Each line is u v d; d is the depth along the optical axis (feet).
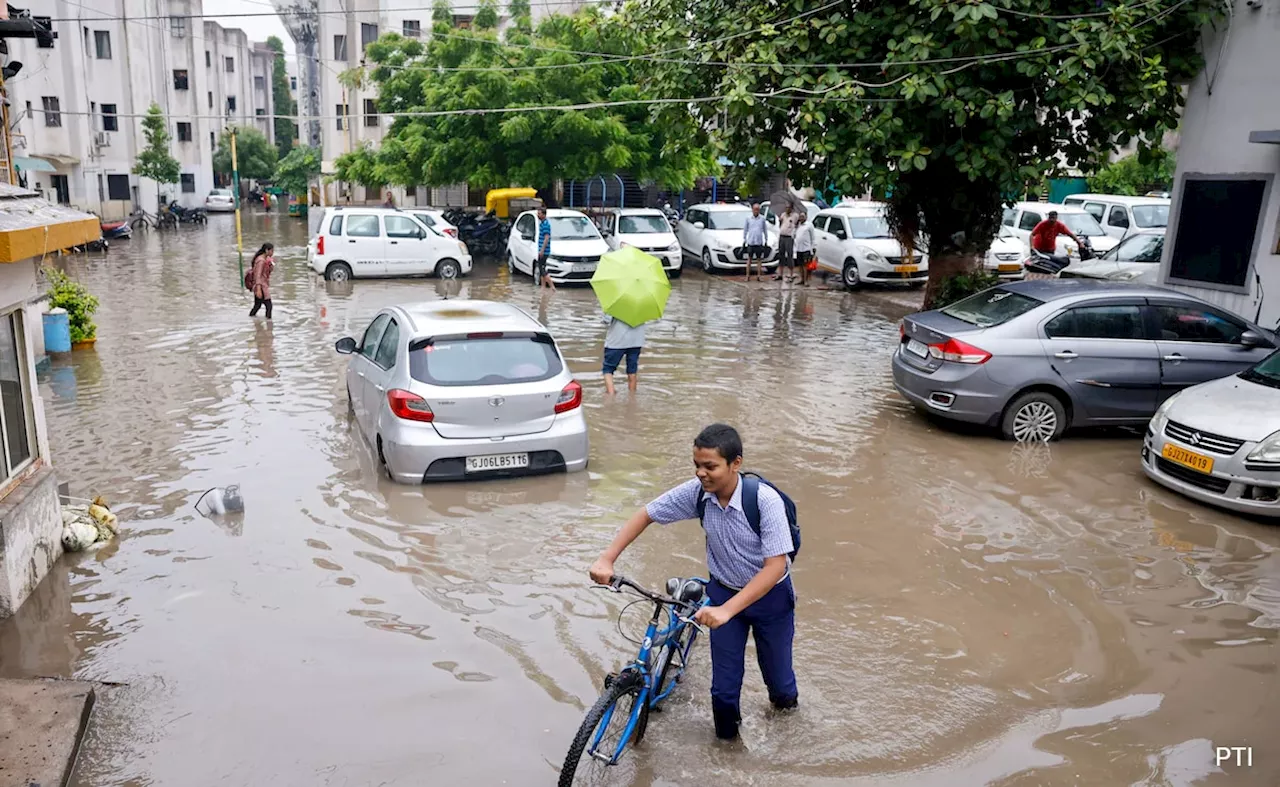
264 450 29.01
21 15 34.14
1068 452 30.58
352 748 14.51
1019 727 15.49
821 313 58.70
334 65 139.33
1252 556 22.57
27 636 17.83
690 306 61.21
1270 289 38.06
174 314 55.31
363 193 147.02
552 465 26.71
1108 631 18.84
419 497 25.00
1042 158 42.98
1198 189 41.06
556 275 69.72
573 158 82.02
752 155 46.09
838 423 33.53
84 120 137.59
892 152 40.14
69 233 19.76
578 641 17.94
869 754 14.66
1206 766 14.53
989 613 19.53
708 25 46.26
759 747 14.78
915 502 25.79
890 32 40.86
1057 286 33.04
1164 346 31.65
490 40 84.74
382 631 18.15
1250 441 24.54
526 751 14.55
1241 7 38.63
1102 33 37.11
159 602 19.19
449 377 25.64
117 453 28.66
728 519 13.97
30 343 20.51
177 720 15.19
